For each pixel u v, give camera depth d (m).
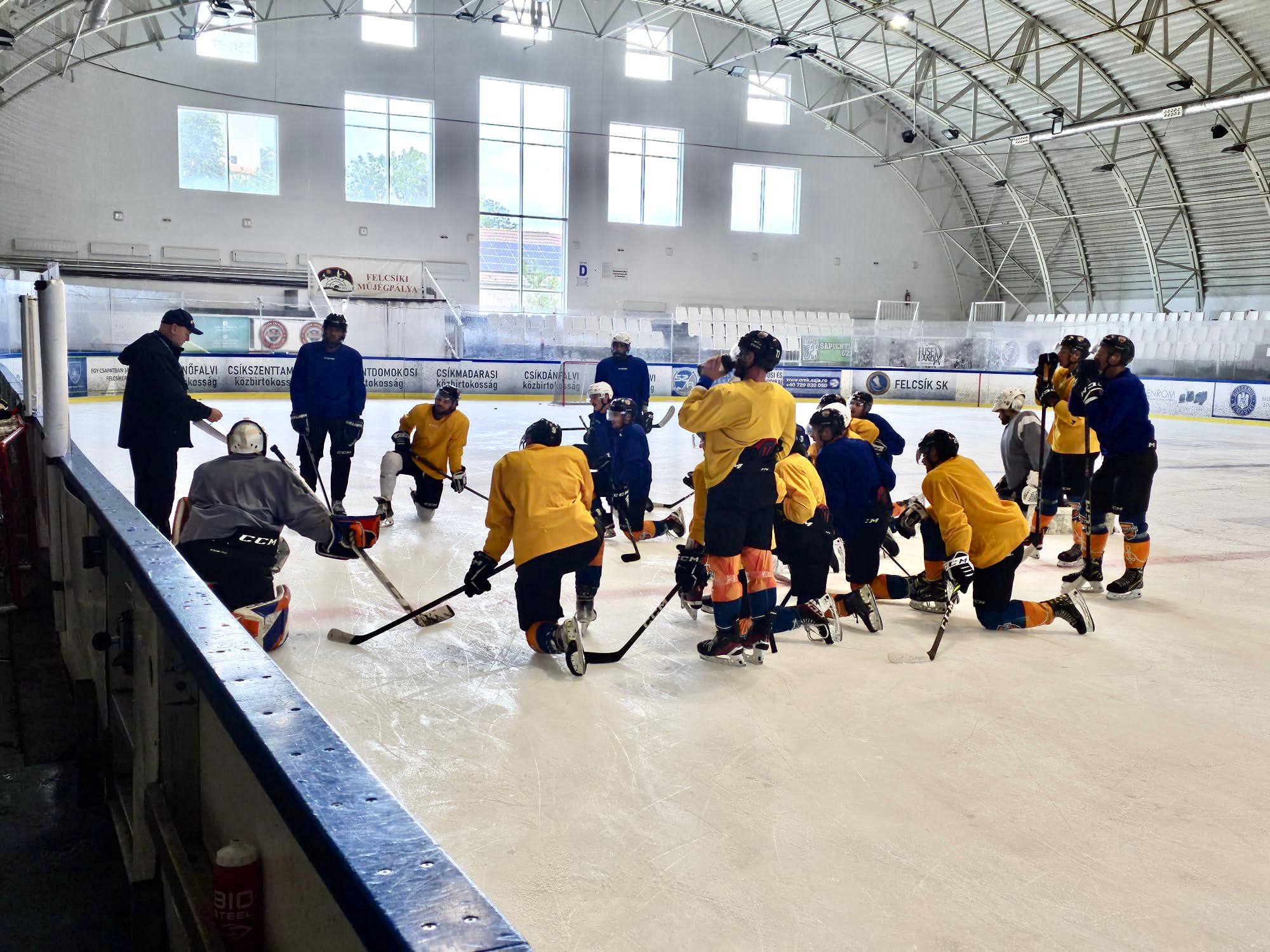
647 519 7.43
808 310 28.48
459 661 3.87
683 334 23.84
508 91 25.25
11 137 20.16
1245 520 8.12
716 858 2.38
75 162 21.41
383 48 23.97
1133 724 3.41
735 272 27.69
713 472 3.83
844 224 28.59
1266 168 21.88
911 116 27.98
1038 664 4.07
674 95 26.53
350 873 0.85
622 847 2.42
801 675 3.82
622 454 6.25
